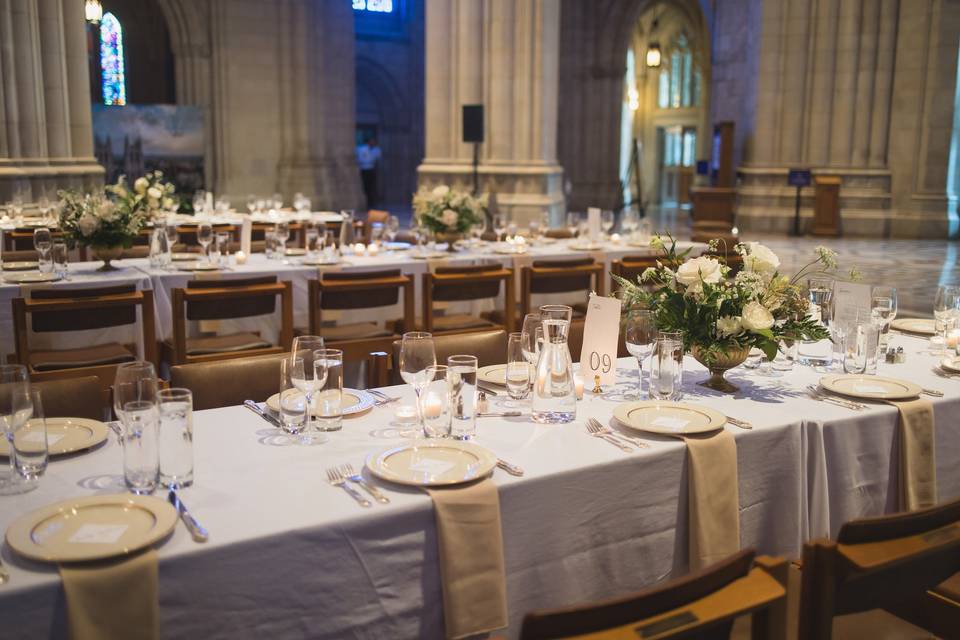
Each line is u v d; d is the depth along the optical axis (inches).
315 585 84.3
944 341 156.9
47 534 78.4
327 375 111.9
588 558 101.8
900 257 563.8
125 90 938.7
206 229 255.8
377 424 115.5
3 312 217.9
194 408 139.4
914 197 691.4
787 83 705.6
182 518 84.2
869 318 142.3
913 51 682.8
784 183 715.4
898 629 97.8
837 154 705.6
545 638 62.6
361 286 240.2
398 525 87.7
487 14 553.9
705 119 1049.5
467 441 107.3
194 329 249.6
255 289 225.0
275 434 110.7
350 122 869.8
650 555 106.7
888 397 127.0
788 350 152.5
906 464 125.3
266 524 83.4
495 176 564.7
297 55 808.3
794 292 135.9
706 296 130.1
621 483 102.7
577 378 129.8
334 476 95.1
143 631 75.4
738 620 98.4
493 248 312.5
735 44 813.9
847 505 122.5
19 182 489.7
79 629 72.3
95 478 95.7
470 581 90.2
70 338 229.8
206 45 780.6
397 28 1093.1
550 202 558.6
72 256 362.3
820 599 77.6
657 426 112.3
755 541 116.3
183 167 752.3
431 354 109.9
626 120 1186.0
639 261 288.5
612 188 1028.5
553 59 567.5
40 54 506.3
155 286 238.4
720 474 107.7
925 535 80.8
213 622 79.8
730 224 737.6
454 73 567.2
